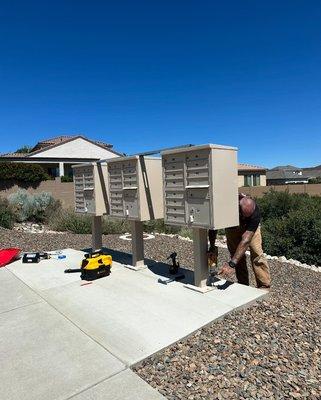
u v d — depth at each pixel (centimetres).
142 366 304
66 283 523
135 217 544
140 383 277
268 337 351
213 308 409
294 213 1052
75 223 1235
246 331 362
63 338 349
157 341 336
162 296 454
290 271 765
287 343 341
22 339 350
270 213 1516
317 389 274
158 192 555
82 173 686
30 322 389
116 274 558
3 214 1312
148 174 541
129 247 874
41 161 3231
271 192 1700
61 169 3325
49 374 290
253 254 511
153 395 262
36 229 1340
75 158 3400
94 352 321
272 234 1039
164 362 308
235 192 430
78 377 285
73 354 319
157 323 374
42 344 339
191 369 296
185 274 548
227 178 421
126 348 325
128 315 398
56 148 3409
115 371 292
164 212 479
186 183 441
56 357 315
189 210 441
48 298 462
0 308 433
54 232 1210
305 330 372
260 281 520
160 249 870
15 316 407
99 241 710
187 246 924
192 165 431
